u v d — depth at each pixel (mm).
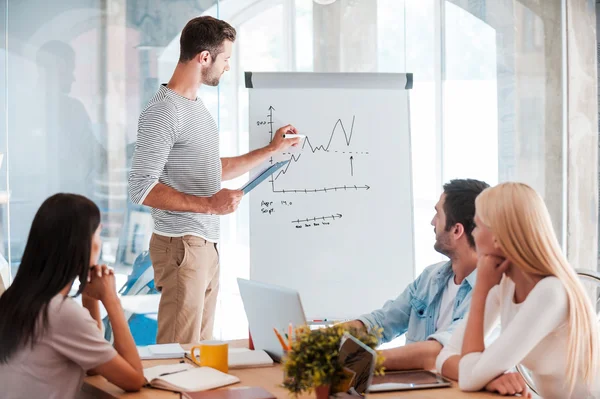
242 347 2328
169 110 2896
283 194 3305
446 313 2281
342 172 3365
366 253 3350
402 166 3420
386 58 4406
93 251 1888
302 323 1864
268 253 3271
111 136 3867
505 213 1829
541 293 1783
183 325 2979
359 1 4367
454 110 4578
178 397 1742
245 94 4418
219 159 3133
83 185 3842
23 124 3752
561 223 4582
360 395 1592
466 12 4512
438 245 2260
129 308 3906
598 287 4367
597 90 4531
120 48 3861
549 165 4566
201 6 3982
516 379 1757
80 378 1835
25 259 1782
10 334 1745
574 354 1812
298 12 4379
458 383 1839
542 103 4543
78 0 3797
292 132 3324
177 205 2871
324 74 3402
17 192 3758
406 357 1971
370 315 2400
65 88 3799
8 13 3713
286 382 1608
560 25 4520
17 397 1763
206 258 3035
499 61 4508
